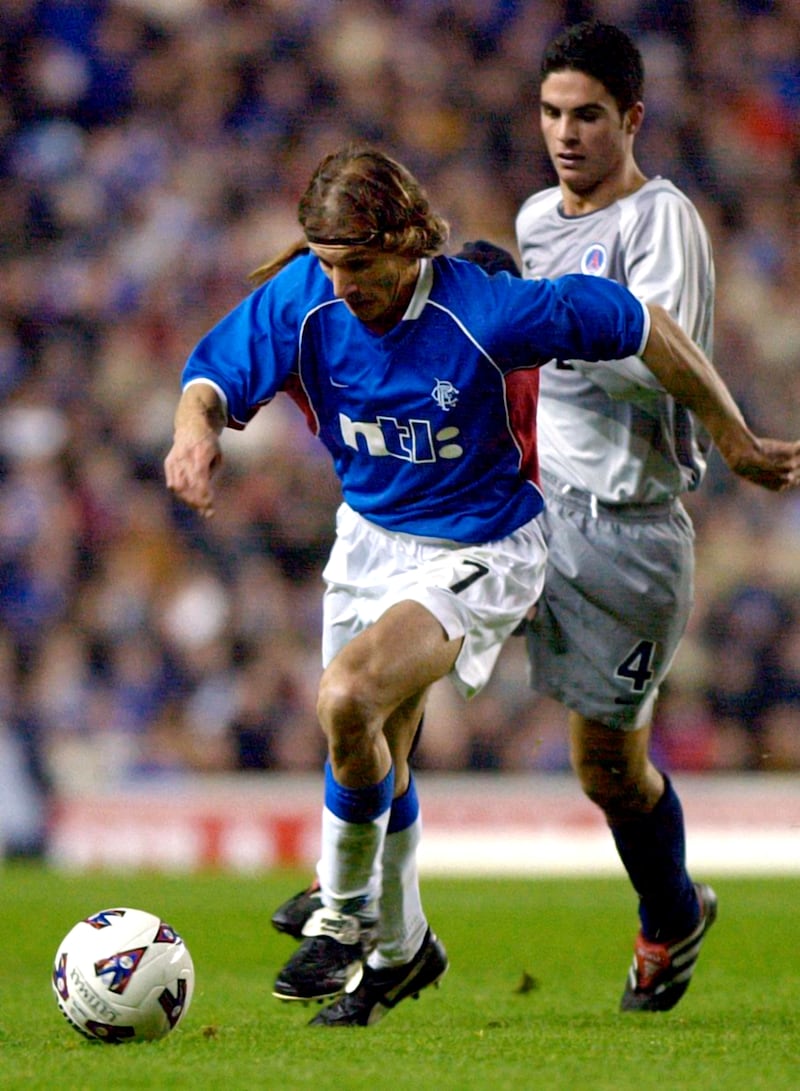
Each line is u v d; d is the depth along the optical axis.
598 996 21.09
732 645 57.22
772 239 71.69
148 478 59.38
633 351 15.76
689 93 74.38
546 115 19.03
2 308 63.56
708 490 59.62
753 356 67.19
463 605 15.54
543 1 76.31
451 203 70.31
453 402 15.72
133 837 48.47
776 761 55.31
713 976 23.45
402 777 16.12
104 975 14.58
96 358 62.69
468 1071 12.80
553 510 18.92
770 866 47.28
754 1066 13.21
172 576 56.06
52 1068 12.90
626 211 18.72
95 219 67.25
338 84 72.75
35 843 49.16
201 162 69.44
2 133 69.06
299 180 69.75
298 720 53.81
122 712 53.00
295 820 48.34
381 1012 16.78
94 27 71.88
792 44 77.19
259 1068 12.91
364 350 15.75
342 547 16.81
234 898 36.56
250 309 16.14
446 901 36.28
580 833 47.53
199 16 73.06
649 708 19.12
